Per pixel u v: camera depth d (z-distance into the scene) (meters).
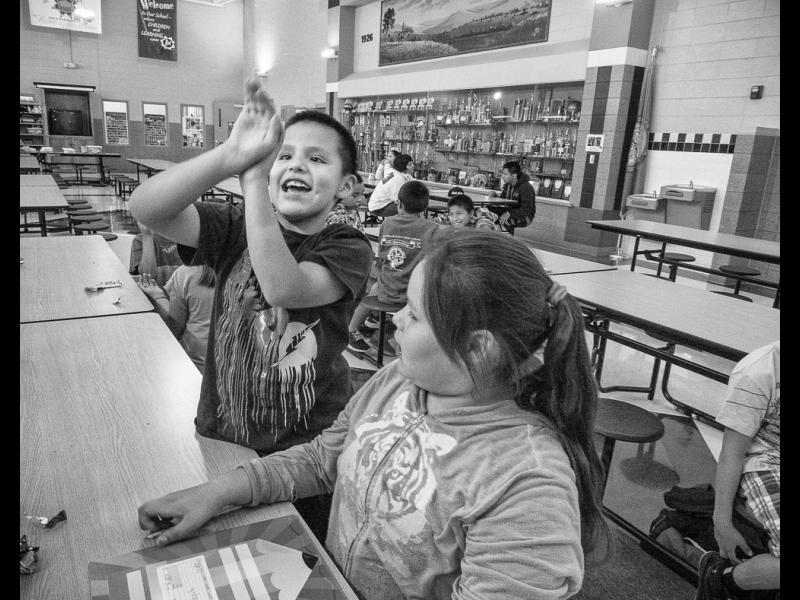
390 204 7.33
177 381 1.45
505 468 0.76
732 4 6.30
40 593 0.75
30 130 14.48
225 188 7.31
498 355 0.77
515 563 0.69
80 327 1.85
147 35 15.57
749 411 1.56
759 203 6.49
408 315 0.83
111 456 1.09
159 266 3.06
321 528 1.25
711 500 2.08
